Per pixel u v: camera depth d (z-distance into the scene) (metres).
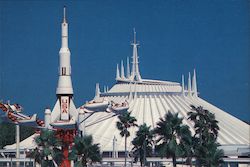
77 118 179.25
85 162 155.12
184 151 166.62
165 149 164.88
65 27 181.25
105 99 192.62
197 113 186.62
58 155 171.00
